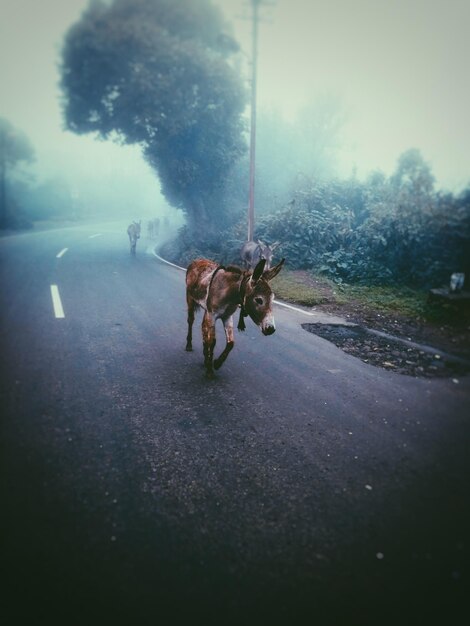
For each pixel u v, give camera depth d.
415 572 1.85
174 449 2.81
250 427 3.17
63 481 2.38
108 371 4.14
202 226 15.95
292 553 1.95
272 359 4.77
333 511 2.26
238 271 3.81
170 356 4.74
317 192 12.37
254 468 2.64
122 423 3.12
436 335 5.70
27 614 1.55
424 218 7.89
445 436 3.10
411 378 4.23
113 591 1.68
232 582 1.77
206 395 3.72
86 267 11.27
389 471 2.65
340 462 2.74
